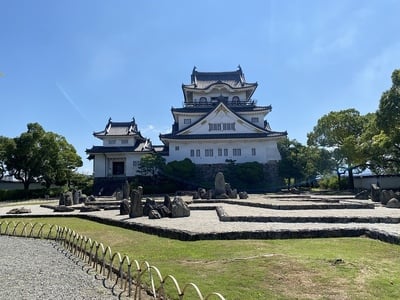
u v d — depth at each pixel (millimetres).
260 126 57656
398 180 44000
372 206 21156
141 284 7637
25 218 22859
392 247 10031
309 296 6281
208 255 9648
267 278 7258
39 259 11164
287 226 13781
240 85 62094
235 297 6359
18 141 51375
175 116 59406
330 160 52688
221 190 32812
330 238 11898
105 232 15477
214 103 59000
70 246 12859
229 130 54969
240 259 8828
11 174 53312
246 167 49688
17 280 8617
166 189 49844
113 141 58844
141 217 19078
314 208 20875
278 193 44688
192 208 23031
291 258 8531
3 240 15281
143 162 50969
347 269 7609
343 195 36156
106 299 7105
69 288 7898
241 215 16688
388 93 35281
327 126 50906
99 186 54969
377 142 37531
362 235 12133
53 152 52562
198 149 54531
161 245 11562
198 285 7098
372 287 6605
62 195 31297
